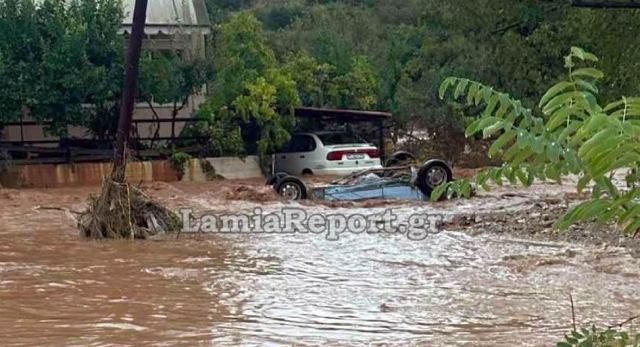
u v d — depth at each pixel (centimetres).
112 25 3216
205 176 3344
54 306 1095
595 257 1448
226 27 3472
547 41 1956
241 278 1305
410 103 3959
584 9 1859
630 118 335
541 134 371
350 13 5828
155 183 3066
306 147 3356
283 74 3534
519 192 2617
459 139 3878
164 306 1098
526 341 905
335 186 2508
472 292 1184
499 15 1977
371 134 3991
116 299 1140
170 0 3519
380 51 4541
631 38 1838
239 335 941
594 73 357
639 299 1118
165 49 3481
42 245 1688
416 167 2570
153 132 3494
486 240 1714
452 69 3722
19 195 2712
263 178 3412
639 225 369
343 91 4025
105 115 3319
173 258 1511
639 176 365
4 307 1086
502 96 386
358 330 966
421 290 1203
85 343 905
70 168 3150
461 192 423
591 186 435
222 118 3438
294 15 6806
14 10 3119
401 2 6669
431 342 905
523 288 1208
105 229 1802
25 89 3114
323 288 1220
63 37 3122
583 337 454
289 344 902
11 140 3381
